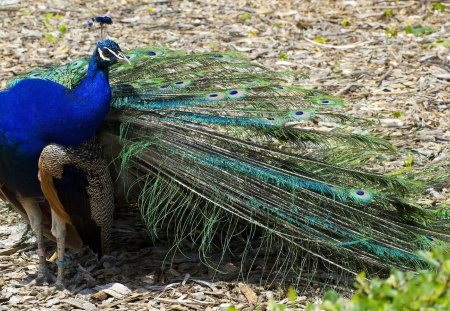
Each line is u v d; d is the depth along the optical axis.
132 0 21.03
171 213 11.08
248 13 19.94
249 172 10.55
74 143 10.09
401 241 10.23
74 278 10.92
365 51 17.80
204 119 10.85
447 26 18.81
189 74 11.77
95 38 18.84
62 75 11.65
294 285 10.53
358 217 10.42
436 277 6.57
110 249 11.61
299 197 10.48
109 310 10.14
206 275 10.90
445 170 12.05
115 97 10.89
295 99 11.23
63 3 20.80
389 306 6.37
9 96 10.02
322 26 19.09
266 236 10.71
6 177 10.23
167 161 10.56
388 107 15.46
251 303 10.23
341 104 11.24
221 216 10.75
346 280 10.40
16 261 11.47
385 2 20.17
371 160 13.38
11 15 20.08
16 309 10.22
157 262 11.24
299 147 11.20
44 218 10.87
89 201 10.27
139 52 12.27
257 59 17.59
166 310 10.10
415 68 16.94
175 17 19.91
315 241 10.31
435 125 14.84
